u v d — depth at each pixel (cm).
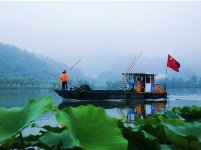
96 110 171
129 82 3731
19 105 2558
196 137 191
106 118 168
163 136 234
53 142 173
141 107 2400
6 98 4144
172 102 3130
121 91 3388
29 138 209
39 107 175
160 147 193
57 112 157
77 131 159
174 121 277
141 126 231
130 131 191
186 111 388
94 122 165
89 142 155
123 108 2272
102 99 3284
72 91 3134
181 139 204
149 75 3678
